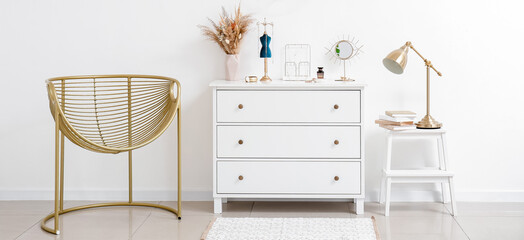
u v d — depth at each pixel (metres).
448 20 4.10
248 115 3.80
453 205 3.84
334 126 3.79
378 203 4.17
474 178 4.20
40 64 4.23
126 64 4.21
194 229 3.61
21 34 4.21
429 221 3.73
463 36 4.10
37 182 4.33
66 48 4.21
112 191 4.30
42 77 4.24
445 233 3.50
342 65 4.15
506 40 4.09
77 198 4.31
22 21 4.21
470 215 3.85
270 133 3.81
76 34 4.20
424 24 4.11
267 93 3.79
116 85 3.95
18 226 3.69
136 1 4.18
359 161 3.80
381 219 3.78
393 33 4.12
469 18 4.09
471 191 4.20
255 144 3.82
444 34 4.11
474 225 3.64
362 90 3.75
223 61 4.18
